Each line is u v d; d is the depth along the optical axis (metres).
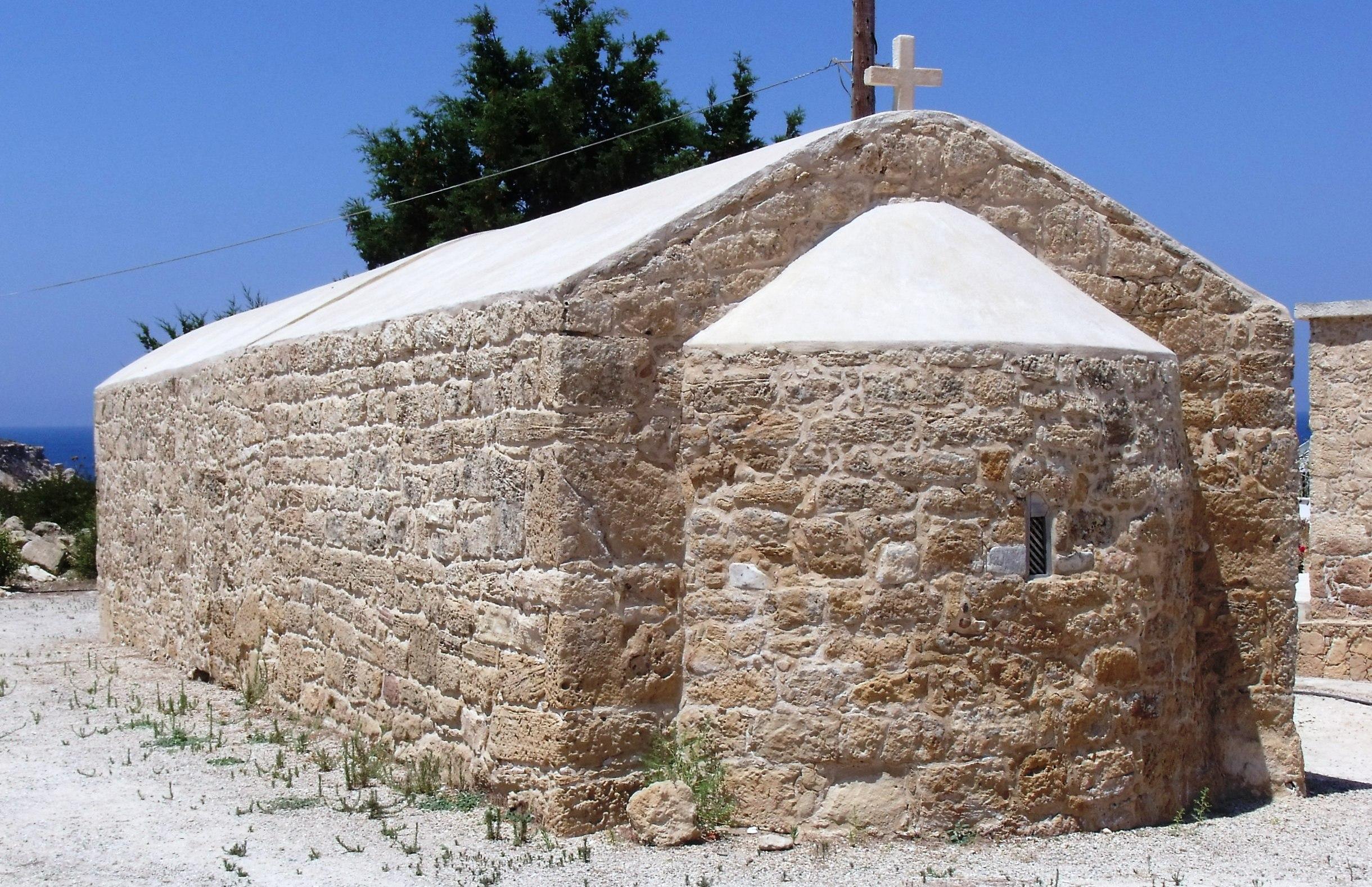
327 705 10.50
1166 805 8.30
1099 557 7.91
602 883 6.74
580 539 7.61
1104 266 8.92
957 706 7.54
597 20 27.78
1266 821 8.39
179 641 13.75
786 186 8.22
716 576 7.79
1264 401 9.05
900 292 7.89
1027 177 8.80
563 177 26.48
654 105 27.42
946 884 6.77
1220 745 9.06
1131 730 8.02
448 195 26.48
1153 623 8.17
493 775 8.12
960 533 7.58
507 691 7.99
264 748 9.95
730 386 7.77
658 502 7.84
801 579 7.61
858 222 8.36
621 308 7.76
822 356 7.64
